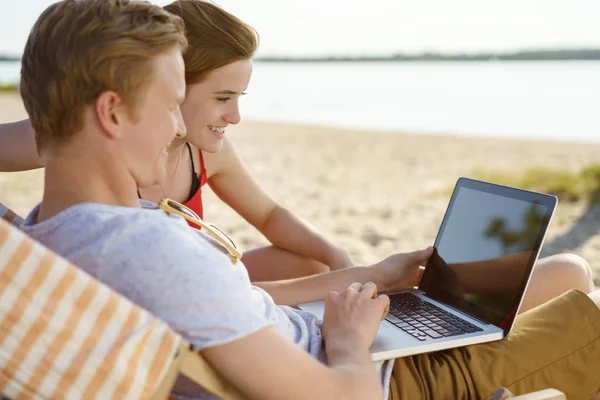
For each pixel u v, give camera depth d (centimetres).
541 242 178
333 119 2283
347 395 126
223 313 118
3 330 107
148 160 123
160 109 121
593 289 223
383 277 205
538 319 177
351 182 895
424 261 221
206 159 236
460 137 1492
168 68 120
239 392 125
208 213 630
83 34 114
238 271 127
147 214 120
